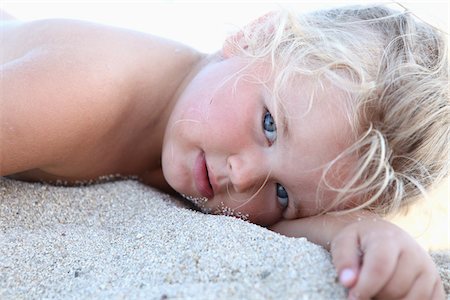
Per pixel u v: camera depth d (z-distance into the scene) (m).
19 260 0.65
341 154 0.69
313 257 0.61
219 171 0.73
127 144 0.79
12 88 0.71
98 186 0.77
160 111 0.79
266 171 0.71
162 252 0.65
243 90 0.73
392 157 0.71
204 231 0.66
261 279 0.59
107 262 0.65
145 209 0.73
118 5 1.18
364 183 0.70
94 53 0.75
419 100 0.71
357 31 0.75
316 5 0.89
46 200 0.73
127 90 0.76
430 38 0.76
